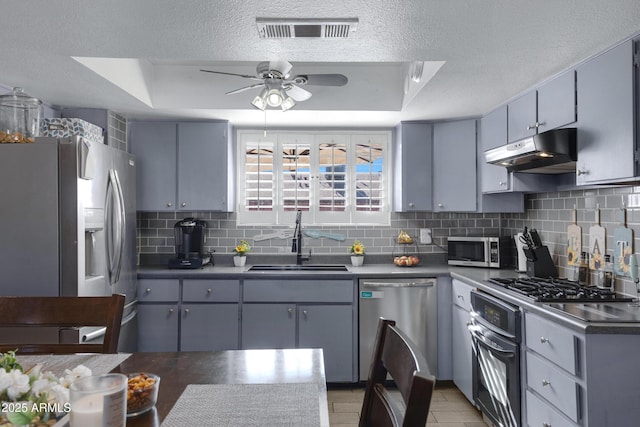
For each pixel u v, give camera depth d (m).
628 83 1.90
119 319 1.54
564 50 2.08
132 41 2.00
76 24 1.83
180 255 3.58
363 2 1.66
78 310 1.56
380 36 1.95
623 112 1.92
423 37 1.96
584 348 1.74
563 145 2.25
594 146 2.11
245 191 3.90
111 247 2.70
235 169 3.89
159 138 3.56
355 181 3.91
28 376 0.85
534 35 1.93
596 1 1.63
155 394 1.04
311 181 3.92
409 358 0.92
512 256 3.55
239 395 1.13
